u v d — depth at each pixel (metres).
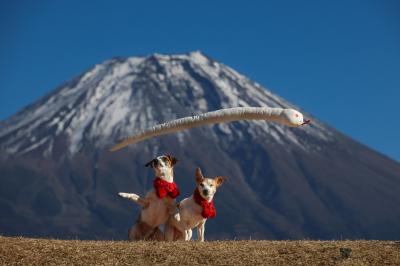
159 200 22.83
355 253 20.08
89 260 19.62
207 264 19.36
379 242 21.41
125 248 20.47
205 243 21.27
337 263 19.34
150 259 19.69
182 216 22.69
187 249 20.41
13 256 19.88
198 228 23.09
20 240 21.48
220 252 20.11
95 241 21.86
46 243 21.03
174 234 22.97
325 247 20.59
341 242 21.45
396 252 20.12
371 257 19.77
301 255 19.94
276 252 20.23
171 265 19.31
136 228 23.22
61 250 20.31
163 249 20.36
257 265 19.28
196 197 22.67
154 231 23.25
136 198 22.92
